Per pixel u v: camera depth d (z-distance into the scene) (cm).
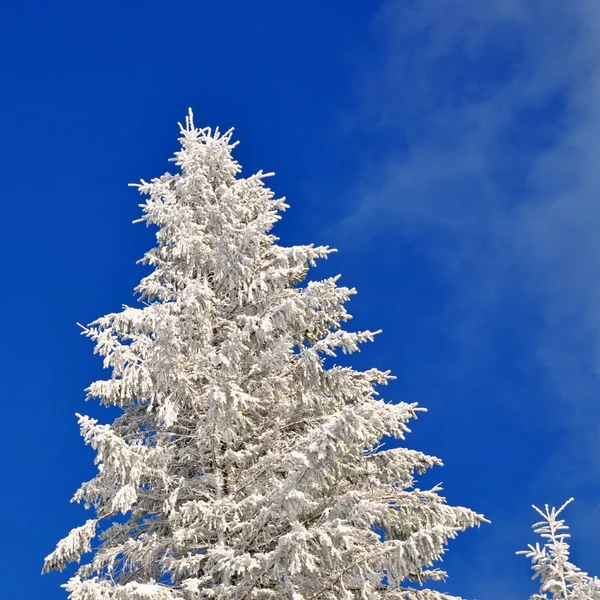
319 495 1148
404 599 1167
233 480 1198
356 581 1002
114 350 1179
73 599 906
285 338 1151
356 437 981
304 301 1227
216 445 1191
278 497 996
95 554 1187
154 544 1126
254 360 1263
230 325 1307
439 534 952
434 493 1195
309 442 1027
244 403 1096
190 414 1260
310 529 954
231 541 1112
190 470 1281
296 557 914
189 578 1069
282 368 1236
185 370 1194
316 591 1050
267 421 1266
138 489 1187
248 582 1030
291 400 1288
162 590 957
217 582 1134
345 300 1245
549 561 1073
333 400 1297
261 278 1300
